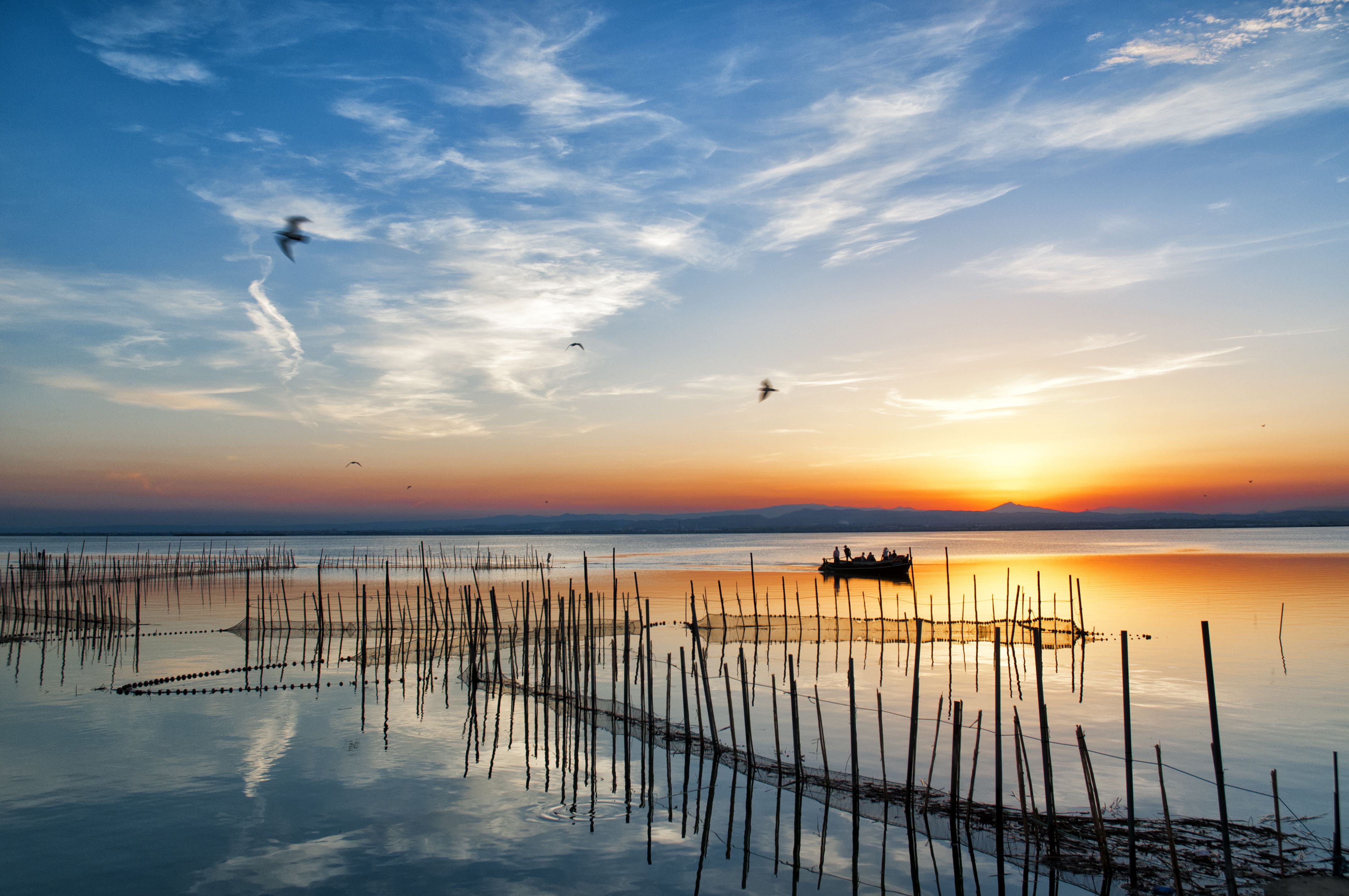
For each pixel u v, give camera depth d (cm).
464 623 3909
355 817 1712
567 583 8531
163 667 3472
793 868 1457
